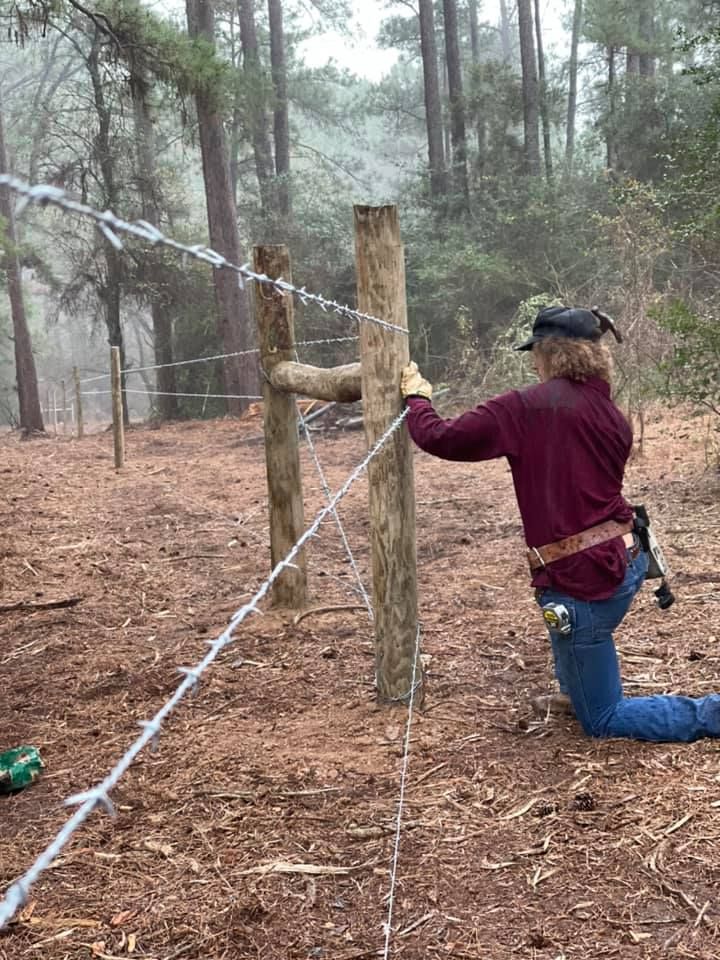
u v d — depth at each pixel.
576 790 3.09
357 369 4.37
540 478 3.20
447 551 6.43
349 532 7.18
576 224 19.47
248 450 13.12
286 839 2.92
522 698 3.90
